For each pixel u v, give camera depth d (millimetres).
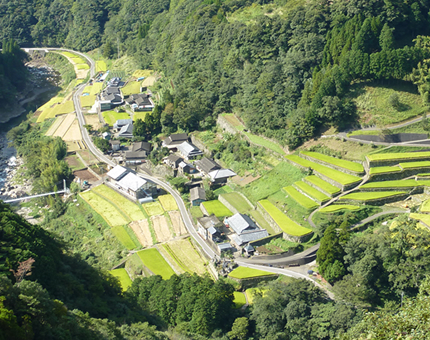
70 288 96062
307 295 110500
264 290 118938
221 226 148375
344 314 100812
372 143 156125
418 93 161750
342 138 162375
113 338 80688
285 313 106188
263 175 167750
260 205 151875
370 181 144125
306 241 133625
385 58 160750
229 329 108312
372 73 164875
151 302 112188
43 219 176875
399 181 142750
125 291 117375
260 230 139625
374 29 172000
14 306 70062
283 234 136250
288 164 164500
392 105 161375
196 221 157125
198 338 100875
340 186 143875
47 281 92750
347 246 115000
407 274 106438
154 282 116688
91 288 101812
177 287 112812
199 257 138750
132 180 177000
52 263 96375
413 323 57875
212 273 130000
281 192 154875
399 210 134625
